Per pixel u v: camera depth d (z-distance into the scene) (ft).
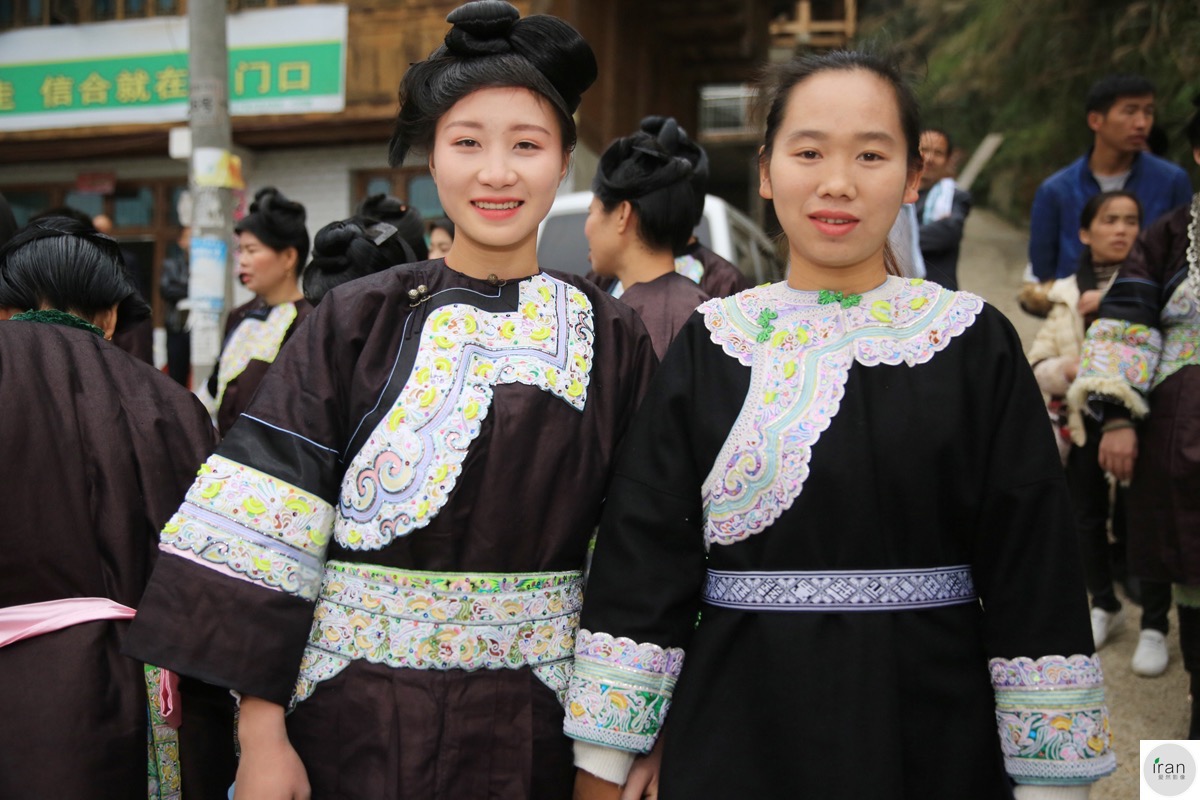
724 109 55.72
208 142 19.31
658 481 5.26
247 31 31.32
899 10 44.11
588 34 32.45
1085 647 4.84
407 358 5.28
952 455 4.93
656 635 5.15
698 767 4.99
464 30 5.36
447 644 5.08
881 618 4.86
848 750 4.73
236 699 6.06
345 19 30.78
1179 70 26.68
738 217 19.76
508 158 5.33
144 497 6.02
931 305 5.19
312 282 8.86
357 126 31.04
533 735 5.20
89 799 5.44
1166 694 11.06
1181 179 14.29
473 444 5.12
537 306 5.50
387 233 9.07
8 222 8.15
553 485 5.28
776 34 56.85
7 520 5.62
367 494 5.14
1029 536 4.93
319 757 5.13
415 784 4.99
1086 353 9.57
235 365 12.24
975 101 39.68
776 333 5.26
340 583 5.20
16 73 33.73
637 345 5.81
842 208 5.05
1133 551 9.48
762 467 5.00
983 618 5.10
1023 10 33.35
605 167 8.64
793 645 4.88
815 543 4.93
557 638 5.34
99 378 6.11
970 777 4.85
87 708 5.52
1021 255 35.68
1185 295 9.02
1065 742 4.74
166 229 34.65
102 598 5.84
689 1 39.01
